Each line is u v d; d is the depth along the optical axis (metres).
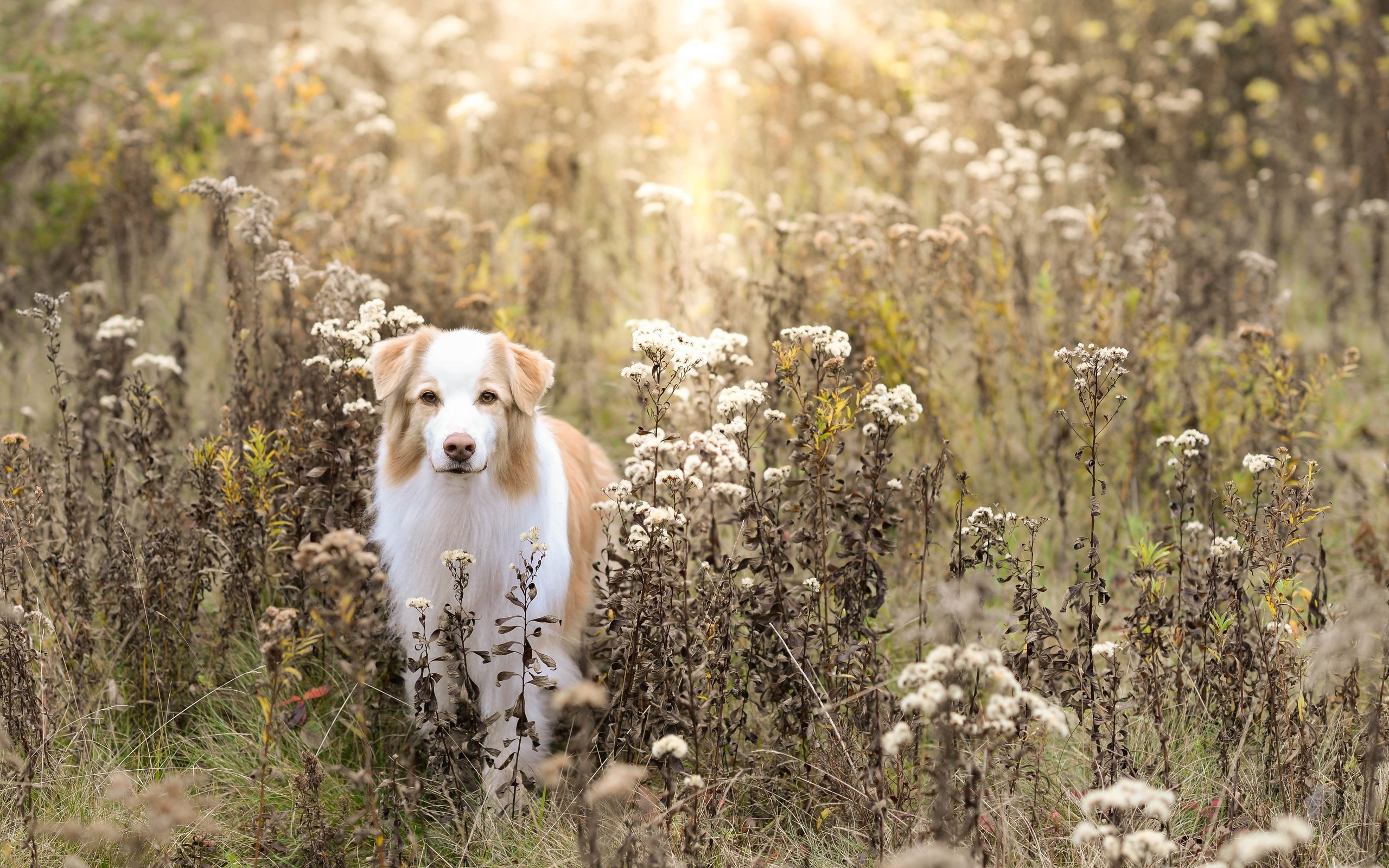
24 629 3.76
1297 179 8.78
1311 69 10.52
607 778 2.70
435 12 13.03
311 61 9.12
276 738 4.03
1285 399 5.10
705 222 7.44
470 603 3.91
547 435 4.26
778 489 4.01
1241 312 6.65
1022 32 11.02
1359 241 8.55
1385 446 6.08
